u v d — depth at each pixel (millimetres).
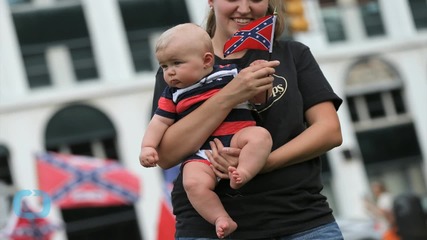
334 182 80812
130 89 78500
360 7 83312
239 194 14977
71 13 78250
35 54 77500
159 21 79625
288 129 15211
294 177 15055
